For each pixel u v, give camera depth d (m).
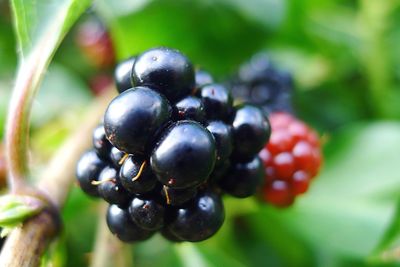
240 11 0.13
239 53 0.14
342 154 0.15
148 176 0.08
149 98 0.08
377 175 0.14
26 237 0.09
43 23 0.10
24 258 0.09
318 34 0.18
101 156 0.09
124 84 0.09
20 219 0.09
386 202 0.14
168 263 0.13
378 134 0.15
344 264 0.13
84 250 0.14
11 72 0.18
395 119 0.17
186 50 0.13
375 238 0.13
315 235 0.13
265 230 0.14
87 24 0.18
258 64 0.16
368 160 0.14
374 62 0.17
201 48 0.13
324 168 0.15
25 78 0.09
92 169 0.09
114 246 0.11
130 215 0.09
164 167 0.08
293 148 0.12
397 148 0.14
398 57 0.18
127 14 0.13
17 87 0.09
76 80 0.17
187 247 0.13
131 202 0.09
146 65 0.09
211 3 0.13
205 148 0.08
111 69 0.17
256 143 0.09
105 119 0.08
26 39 0.10
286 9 0.14
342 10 0.19
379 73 0.17
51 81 0.16
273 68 0.16
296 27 0.17
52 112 0.16
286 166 0.11
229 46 0.13
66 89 0.16
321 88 0.18
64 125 0.15
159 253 0.13
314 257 0.13
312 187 0.14
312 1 0.18
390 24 0.18
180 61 0.09
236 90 0.15
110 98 0.13
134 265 0.13
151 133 0.08
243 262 0.14
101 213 0.12
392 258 0.11
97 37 0.17
